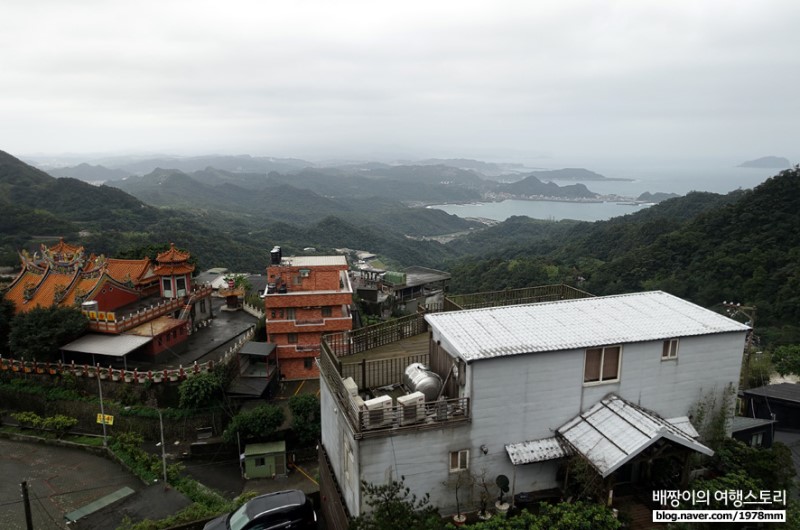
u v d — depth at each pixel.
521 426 13.91
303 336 41.66
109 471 29.06
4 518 24.39
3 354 39.25
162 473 28.20
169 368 37.50
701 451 12.84
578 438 13.62
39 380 36.53
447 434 13.33
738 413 28.05
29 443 32.44
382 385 17.06
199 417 34.16
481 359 13.10
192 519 22.12
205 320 49.78
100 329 38.19
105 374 35.28
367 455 12.81
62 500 26.03
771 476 13.94
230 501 26.42
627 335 14.65
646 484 14.49
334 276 42.62
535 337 14.39
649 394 15.02
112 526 23.88
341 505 15.19
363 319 51.78
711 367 15.48
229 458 32.38
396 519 12.27
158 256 46.03
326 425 18.36
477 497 13.81
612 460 12.44
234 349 39.81
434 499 13.52
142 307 44.00
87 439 32.59
